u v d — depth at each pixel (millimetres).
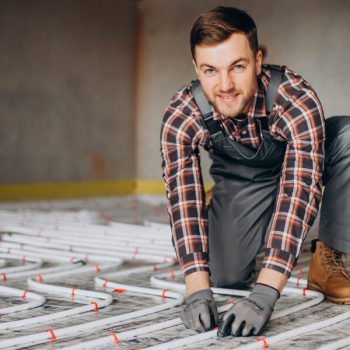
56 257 3367
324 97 8117
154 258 3328
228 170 2420
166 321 1980
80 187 9742
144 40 10328
